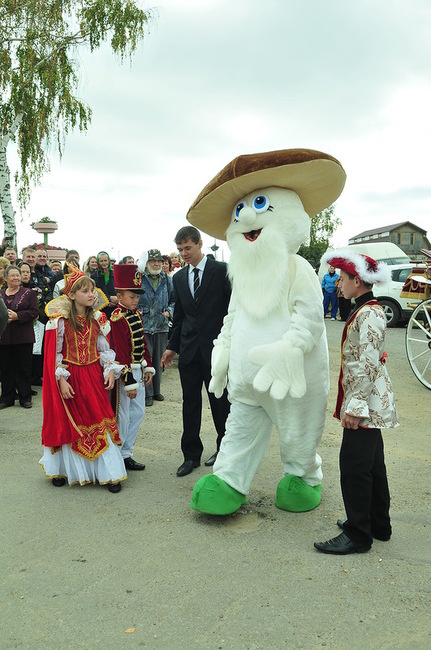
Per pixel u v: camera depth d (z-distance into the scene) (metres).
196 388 4.77
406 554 3.28
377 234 44.28
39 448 5.35
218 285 4.67
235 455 3.76
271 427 3.85
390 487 4.32
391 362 9.78
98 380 4.41
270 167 3.42
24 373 6.98
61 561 3.21
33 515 3.85
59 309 4.35
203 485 3.73
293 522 3.73
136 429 4.84
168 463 4.98
